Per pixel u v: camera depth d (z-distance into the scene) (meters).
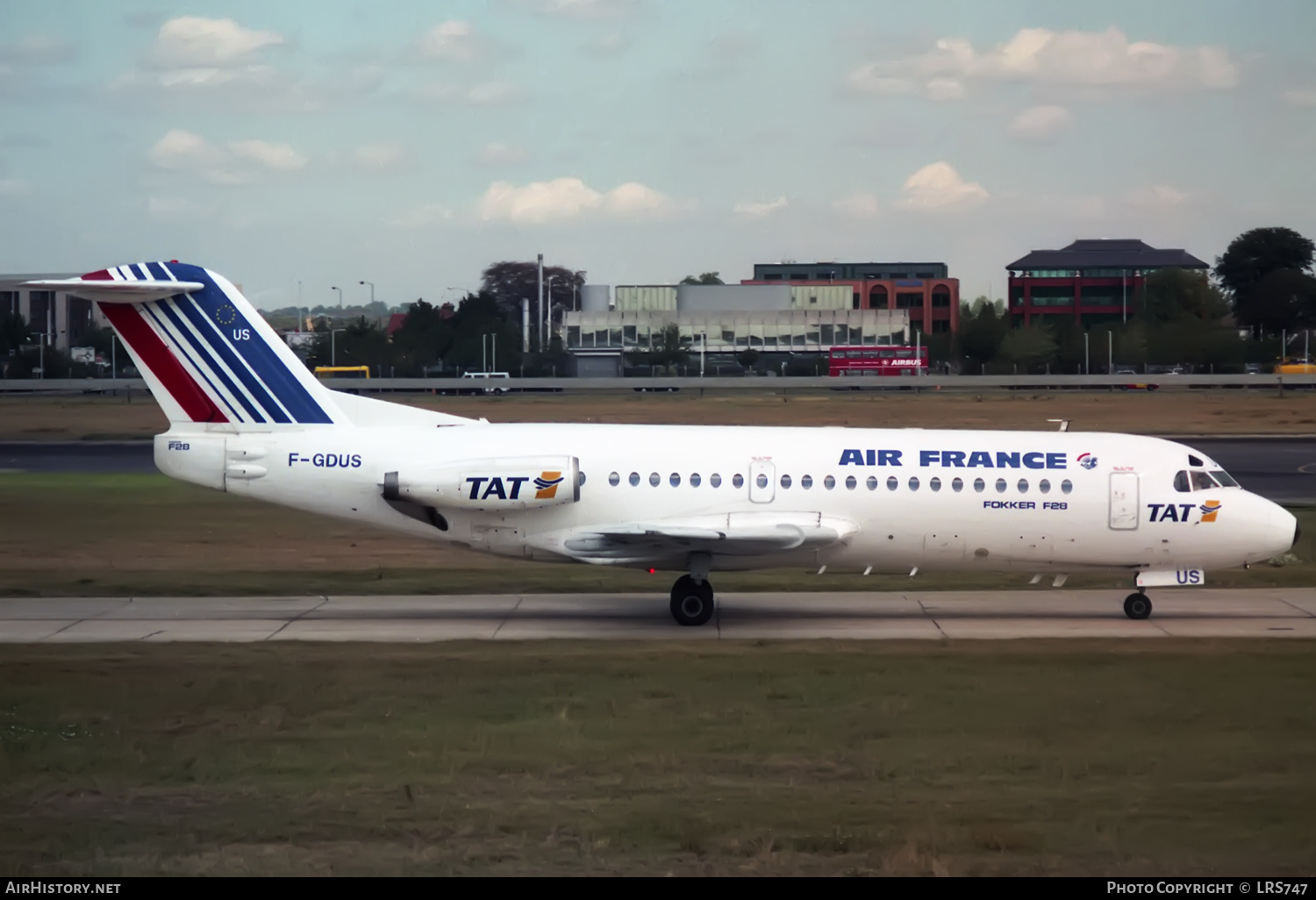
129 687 41.78
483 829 28.66
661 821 29.05
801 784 32.03
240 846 27.70
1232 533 54.44
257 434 54.78
